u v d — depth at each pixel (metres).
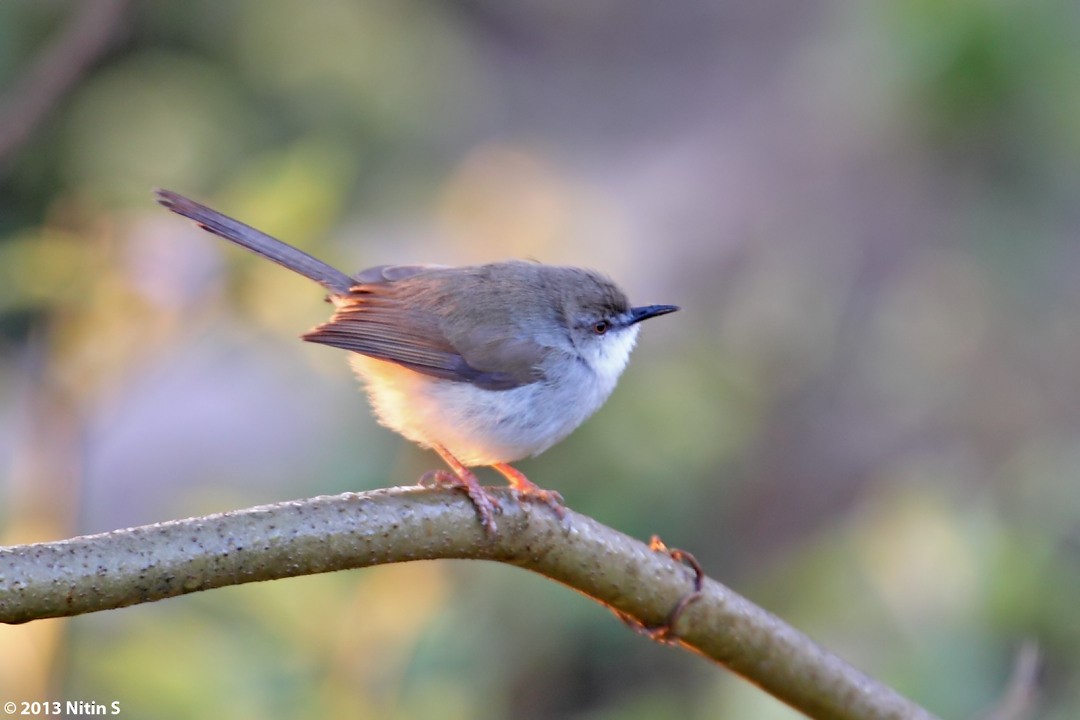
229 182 12.70
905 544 10.28
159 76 13.77
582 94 25.03
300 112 14.64
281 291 9.84
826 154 17.19
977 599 9.84
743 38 25.42
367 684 9.08
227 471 15.80
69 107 13.21
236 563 5.62
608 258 13.95
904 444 15.04
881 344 15.66
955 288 15.24
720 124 23.11
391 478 10.79
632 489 12.59
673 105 24.39
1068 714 9.44
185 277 9.61
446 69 16.91
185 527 5.58
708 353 14.50
